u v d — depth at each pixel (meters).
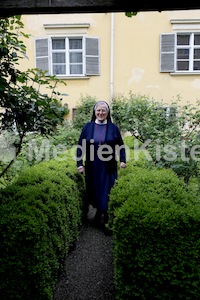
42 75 2.12
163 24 8.91
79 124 7.95
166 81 9.04
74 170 3.34
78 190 3.26
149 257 1.74
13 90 2.05
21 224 1.72
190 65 9.13
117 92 9.09
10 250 1.73
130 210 1.77
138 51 9.01
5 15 1.58
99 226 3.67
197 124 3.61
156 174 2.63
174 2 1.48
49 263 1.96
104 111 3.45
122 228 1.77
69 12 1.57
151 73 9.05
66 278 2.46
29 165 4.05
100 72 9.13
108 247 3.07
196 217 1.69
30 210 1.84
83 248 3.05
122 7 1.52
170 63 8.94
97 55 9.06
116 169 3.45
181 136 3.49
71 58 9.34
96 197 3.39
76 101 9.10
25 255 1.73
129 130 5.20
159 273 1.75
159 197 2.00
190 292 1.73
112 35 8.93
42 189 2.26
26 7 1.51
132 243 1.76
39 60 9.10
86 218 3.99
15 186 2.30
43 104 2.09
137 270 1.79
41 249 1.75
